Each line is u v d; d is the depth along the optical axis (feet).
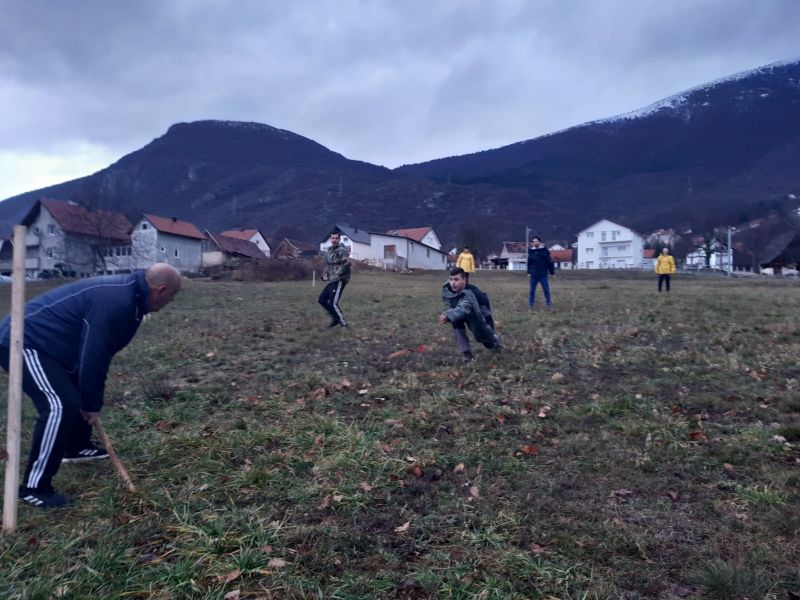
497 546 11.09
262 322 39.99
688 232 296.71
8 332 12.67
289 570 10.50
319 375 23.43
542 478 13.92
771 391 19.99
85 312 12.78
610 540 11.28
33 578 10.22
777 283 123.13
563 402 19.49
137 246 169.07
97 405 12.97
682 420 17.30
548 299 44.16
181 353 28.73
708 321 34.83
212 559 10.80
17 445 11.78
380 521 12.21
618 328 32.19
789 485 13.24
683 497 12.95
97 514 12.43
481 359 25.39
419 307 47.21
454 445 16.02
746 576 9.95
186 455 15.51
